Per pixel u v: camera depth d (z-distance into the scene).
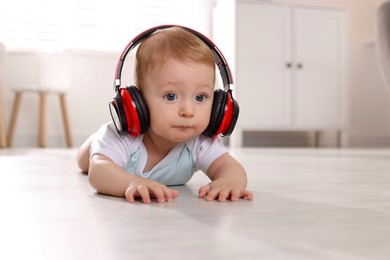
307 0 4.14
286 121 3.69
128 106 0.85
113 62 3.76
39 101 3.56
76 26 3.84
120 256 0.45
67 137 3.48
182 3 4.08
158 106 0.85
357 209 0.74
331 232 0.57
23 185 1.07
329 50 3.78
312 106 3.76
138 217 0.66
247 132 3.98
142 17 3.98
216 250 0.47
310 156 2.41
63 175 1.31
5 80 3.57
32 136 3.57
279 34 3.64
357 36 4.32
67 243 0.51
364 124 4.34
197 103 0.87
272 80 3.64
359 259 0.45
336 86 3.81
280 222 0.63
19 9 3.73
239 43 3.55
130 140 0.96
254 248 0.48
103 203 0.79
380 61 2.37
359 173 1.44
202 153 1.01
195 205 0.77
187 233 0.56
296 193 0.95
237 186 0.86
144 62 0.87
